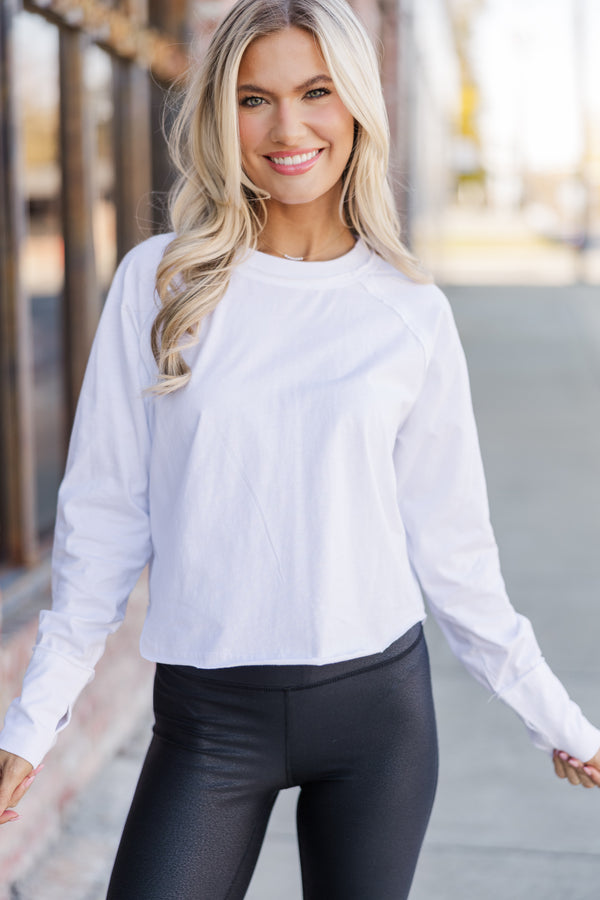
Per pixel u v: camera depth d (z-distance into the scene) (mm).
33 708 1655
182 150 1842
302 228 1827
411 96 16641
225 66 1699
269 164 1758
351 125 1771
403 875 1767
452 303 18531
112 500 1766
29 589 3406
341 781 1758
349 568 1717
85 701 3402
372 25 10914
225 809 1691
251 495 1683
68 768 3236
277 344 1742
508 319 16234
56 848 3064
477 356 12641
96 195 4160
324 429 1690
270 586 1684
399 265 1803
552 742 1934
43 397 3930
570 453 8039
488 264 27875
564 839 3215
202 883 1665
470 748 3740
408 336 1773
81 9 3832
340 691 1717
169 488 1732
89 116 4023
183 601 1705
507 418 9234
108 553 1760
